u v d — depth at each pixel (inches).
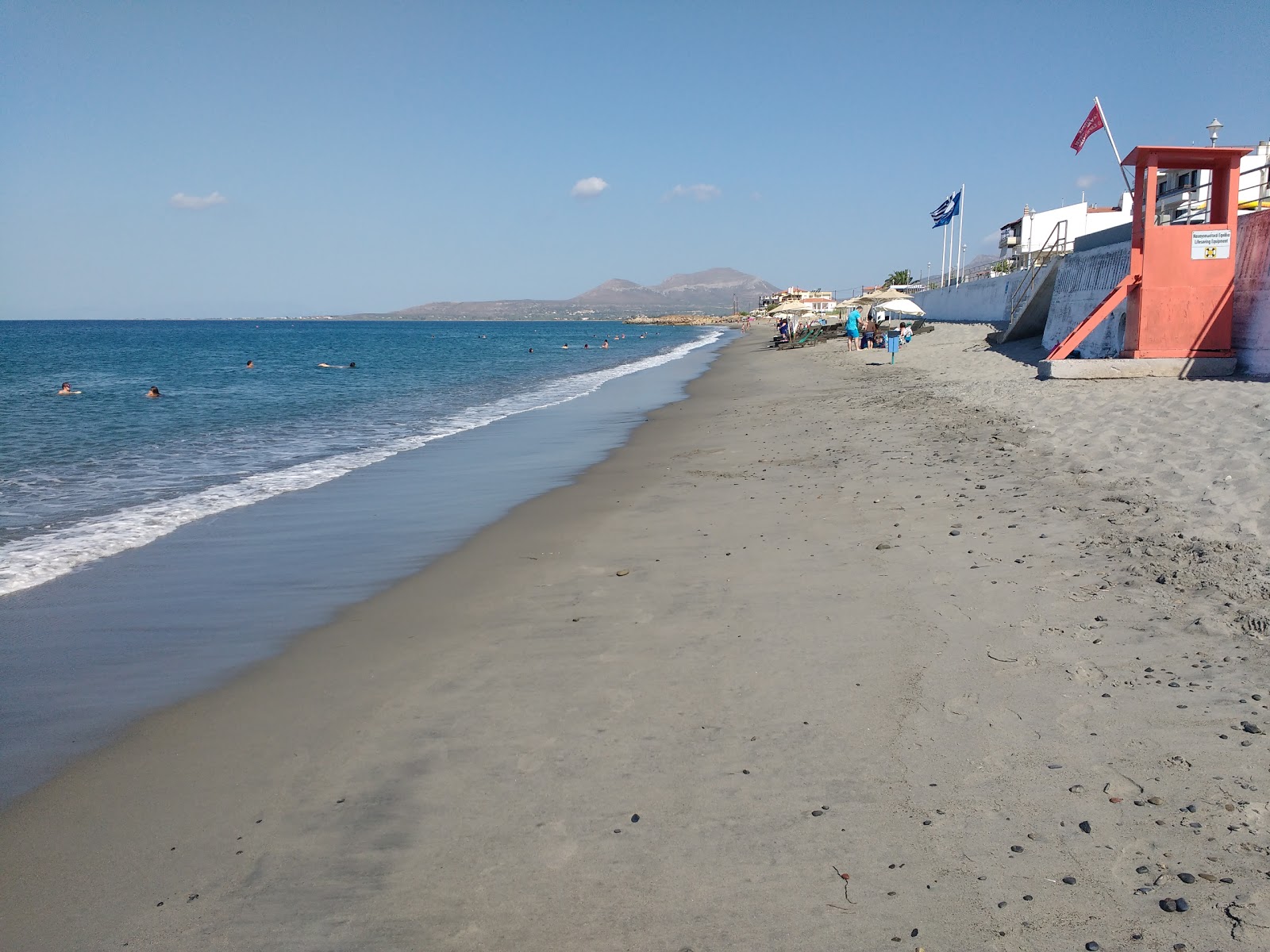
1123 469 362.0
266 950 125.6
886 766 164.4
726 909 128.8
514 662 226.4
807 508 369.7
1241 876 126.1
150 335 4879.4
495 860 143.9
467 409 908.6
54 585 305.4
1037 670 197.6
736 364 1534.2
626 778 166.9
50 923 133.1
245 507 426.9
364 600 284.5
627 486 453.7
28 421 810.2
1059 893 126.6
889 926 123.0
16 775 177.9
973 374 863.1
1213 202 604.4
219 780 174.2
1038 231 1707.7
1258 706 171.5
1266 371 561.6
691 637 235.5
